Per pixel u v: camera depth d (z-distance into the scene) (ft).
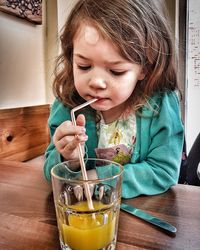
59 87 1.40
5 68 1.65
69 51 1.25
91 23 1.01
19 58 1.76
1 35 1.60
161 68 1.27
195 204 0.90
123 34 1.01
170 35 1.32
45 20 1.96
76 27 1.08
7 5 1.55
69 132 0.98
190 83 2.22
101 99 1.04
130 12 1.09
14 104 1.75
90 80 1.00
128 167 1.05
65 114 1.35
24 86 1.82
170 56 1.33
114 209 0.70
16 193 1.01
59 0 1.86
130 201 0.93
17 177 1.18
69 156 1.00
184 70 2.19
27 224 0.79
